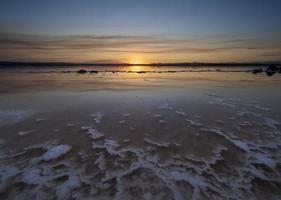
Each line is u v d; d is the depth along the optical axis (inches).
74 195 156.3
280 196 155.5
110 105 418.0
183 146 233.8
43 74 1325.0
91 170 187.0
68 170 186.9
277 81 877.8
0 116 339.3
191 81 903.7
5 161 200.8
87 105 418.3
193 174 181.2
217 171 185.6
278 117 338.6
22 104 426.6
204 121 319.3
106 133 269.7
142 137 257.8
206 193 158.2
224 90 617.3
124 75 1294.3
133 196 155.5
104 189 162.2
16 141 244.2
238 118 334.3
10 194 157.3
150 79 1011.9
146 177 176.9
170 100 466.9
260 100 468.8
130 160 203.9
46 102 446.0
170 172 184.1
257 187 164.7
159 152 219.9
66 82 854.5
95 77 1127.0
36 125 297.9
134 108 394.0
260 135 264.8
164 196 155.6
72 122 311.7
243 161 202.1
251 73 1449.3
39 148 227.0
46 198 153.5
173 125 301.0
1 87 684.7
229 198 153.5
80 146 232.5
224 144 238.8
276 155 213.9
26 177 176.4
